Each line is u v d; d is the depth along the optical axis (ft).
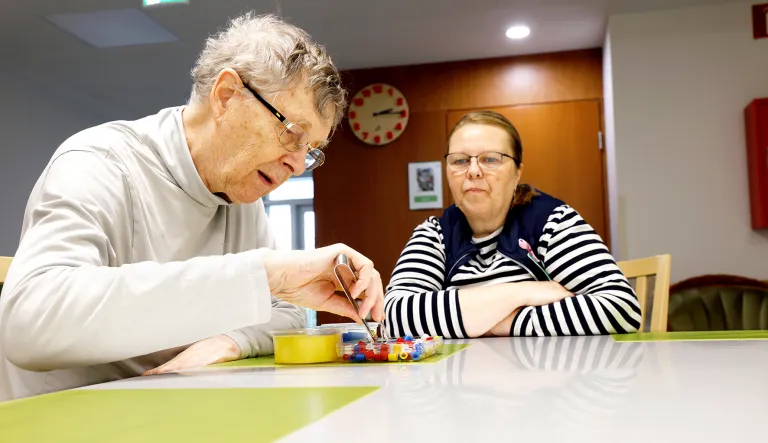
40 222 2.96
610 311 4.33
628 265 6.15
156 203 3.66
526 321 4.42
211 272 2.66
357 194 15.44
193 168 3.67
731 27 12.64
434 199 15.14
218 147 3.58
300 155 3.58
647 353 2.91
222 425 1.58
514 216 5.50
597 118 14.65
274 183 3.69
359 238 15.38
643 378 2.10
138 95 17.26
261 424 1.57
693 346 3.20
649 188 12.84
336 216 15.48
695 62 12.75
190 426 1.59
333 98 3.53
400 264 5.61
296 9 12.15
